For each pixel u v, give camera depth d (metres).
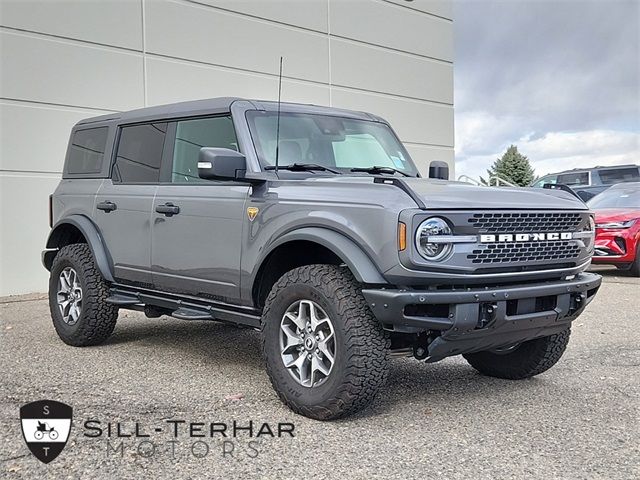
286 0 12.51
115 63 10.41
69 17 9.91
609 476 3.21
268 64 12.29
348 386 3.83
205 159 4.31
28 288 9.65
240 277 4.56
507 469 3.28
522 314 4.04
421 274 3.71
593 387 4.78
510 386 4.83
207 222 4.82
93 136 6.30
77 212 6.15
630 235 11.10
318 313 4.04
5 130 9.38
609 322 7.29
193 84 11.30
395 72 14.45
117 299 5.72
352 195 3.99
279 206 4.32
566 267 4.38
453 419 4.05
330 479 3.17
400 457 3.43
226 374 5.09
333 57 13.30
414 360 5.66
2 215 9.40
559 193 4.65
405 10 14.61
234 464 3.35
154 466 3.33
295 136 4.97
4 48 9.34
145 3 10.70
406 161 5.56
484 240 3.87
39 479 3.18
